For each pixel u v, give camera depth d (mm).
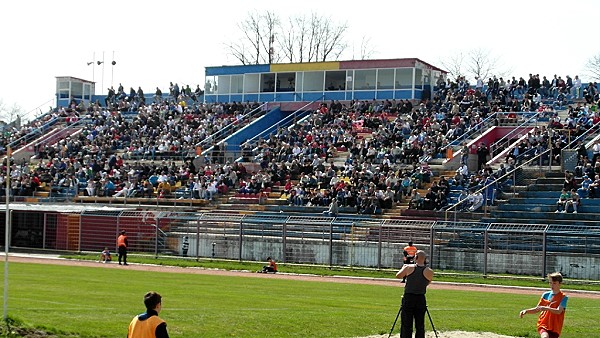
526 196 52219
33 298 26344
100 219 54469
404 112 70688
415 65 75625
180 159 69875
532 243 44000
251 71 82750
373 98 77125
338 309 26344
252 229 50688
